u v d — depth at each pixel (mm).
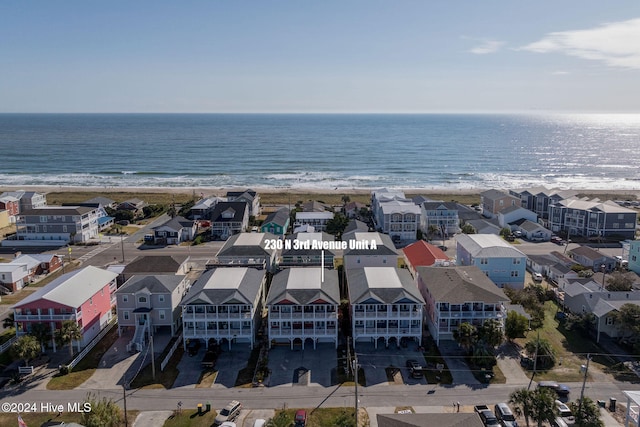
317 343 58156
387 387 49156
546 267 81750
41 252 96062
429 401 46750
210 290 57594
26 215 102125
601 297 62031
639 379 50500
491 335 53312
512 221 114250
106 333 61875
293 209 126312
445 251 95375
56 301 55281
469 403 46438
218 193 159625
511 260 73750
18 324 56156
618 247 98750
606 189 175250
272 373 51781
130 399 47281
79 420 43875
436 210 108688
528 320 58094
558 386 48000
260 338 59719
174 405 46312
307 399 47219
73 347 57438
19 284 76312
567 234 108562
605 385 49406
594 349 56812
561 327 62375
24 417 44469
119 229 111938
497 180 196625
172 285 61969
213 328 56906
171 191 164750
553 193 125750
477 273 65000
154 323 60688
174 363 54156
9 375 51438
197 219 118500
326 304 56250
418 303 55844
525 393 42219
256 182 186500
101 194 157875
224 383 50062
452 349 56781
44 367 53375
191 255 93750
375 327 56688
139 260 74250
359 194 158250
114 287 67812
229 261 75688
